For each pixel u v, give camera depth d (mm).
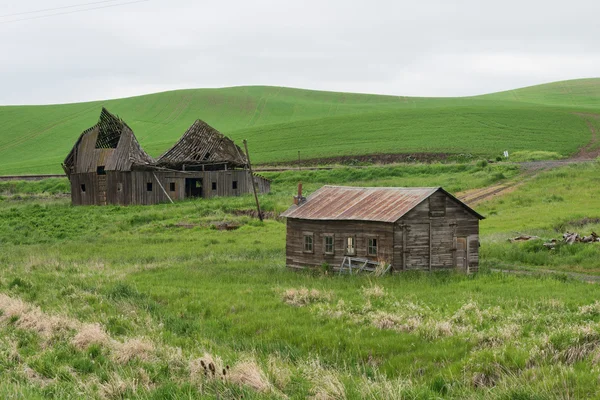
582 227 49625
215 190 81438
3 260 43000
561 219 53188
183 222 61125
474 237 37188
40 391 14703
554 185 71312
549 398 13602
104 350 18594
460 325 21672
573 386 14102
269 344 20688
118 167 78312
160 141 153250
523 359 16344
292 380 15672
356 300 26594
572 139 118000
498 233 49062
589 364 15594
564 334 17578
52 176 112875
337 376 15961
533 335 18938
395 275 34062
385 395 14391
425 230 35812
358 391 14484
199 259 42781
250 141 142625
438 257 36094
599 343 16938
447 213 36375
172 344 20312
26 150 154750
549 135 122500
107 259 43125
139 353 18047
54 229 60406
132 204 77750
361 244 36625
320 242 38438
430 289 29547
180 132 169000
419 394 14523
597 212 55375
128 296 28719
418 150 114312
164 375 16344
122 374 16078
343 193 40812
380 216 35375
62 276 34156
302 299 27109
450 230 36438
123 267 39312
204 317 25781
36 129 173250
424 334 20812
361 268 35688
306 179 97688
